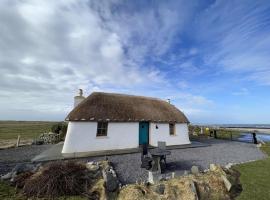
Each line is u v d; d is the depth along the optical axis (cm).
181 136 1936
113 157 1260
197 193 693
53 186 645
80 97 1878
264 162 1193
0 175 833
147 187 713
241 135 3347
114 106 1700
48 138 1967
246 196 715
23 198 603
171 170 988
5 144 1825
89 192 664
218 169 902
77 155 1262
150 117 1759
